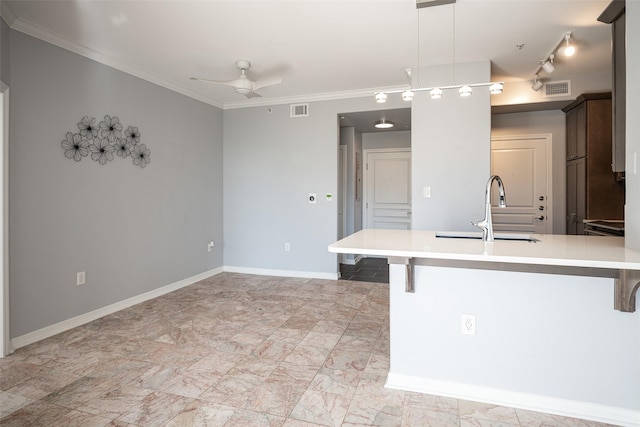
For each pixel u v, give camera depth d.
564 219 5.02
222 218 5.67
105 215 3.67
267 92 5.04
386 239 2.51
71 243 3.33
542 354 2.08
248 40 3.34
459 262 2.21
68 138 3.29
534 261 1.80
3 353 2.70
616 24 2.28
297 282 5.03
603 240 2.45
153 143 4.27
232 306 3.96
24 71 2.93
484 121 3.79
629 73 2.06
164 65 3.94
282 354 2.78
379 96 2.98
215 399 2.17
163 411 2.04
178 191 4.69
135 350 2.84
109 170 3.71
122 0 2.63
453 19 2.96
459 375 2.23
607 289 1.98
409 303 2.31
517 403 2.12
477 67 3.82
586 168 4.34
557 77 4.38
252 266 5.58
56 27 3.03
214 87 4.72
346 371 2.52
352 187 6.26
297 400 2.16
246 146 5.54
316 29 3.12
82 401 2.14
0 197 2.67
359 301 4.15
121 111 3.84
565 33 3.21
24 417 1.98
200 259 5.14
